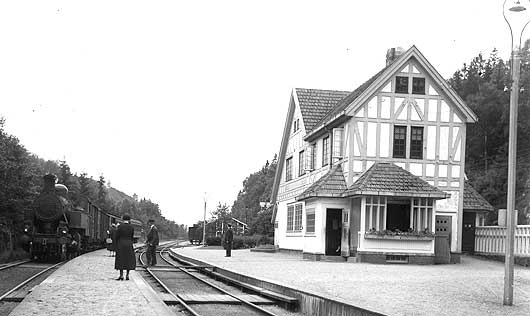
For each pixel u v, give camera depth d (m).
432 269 21.73
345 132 28.50
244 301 14.45
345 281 16.11
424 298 12.63
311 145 33.72
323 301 12.35
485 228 28.92
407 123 28.06
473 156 50.50
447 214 27.94
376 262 25.69
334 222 28.42
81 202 36.94
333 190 27.58
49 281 16.12
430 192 25.83
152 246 26.77
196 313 12.21
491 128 49.78
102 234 46.81
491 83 51.75
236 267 21.75
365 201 25.95
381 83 27.86
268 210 62.12
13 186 30.48
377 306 11.09
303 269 20.73
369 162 27.73
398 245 25.83
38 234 28.03
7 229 30.95
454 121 28.42
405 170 26.88
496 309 11.34
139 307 11.27
